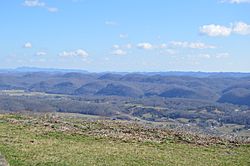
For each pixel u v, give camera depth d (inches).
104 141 1668.3
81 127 1891.0
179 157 1485.0
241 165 1451.8
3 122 1867.6
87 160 1307.8
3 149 1325.0
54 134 1702.8
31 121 1939.0
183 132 2010.3
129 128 1958.7
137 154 1462.8
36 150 1368.1
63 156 1326.3
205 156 1545.3
